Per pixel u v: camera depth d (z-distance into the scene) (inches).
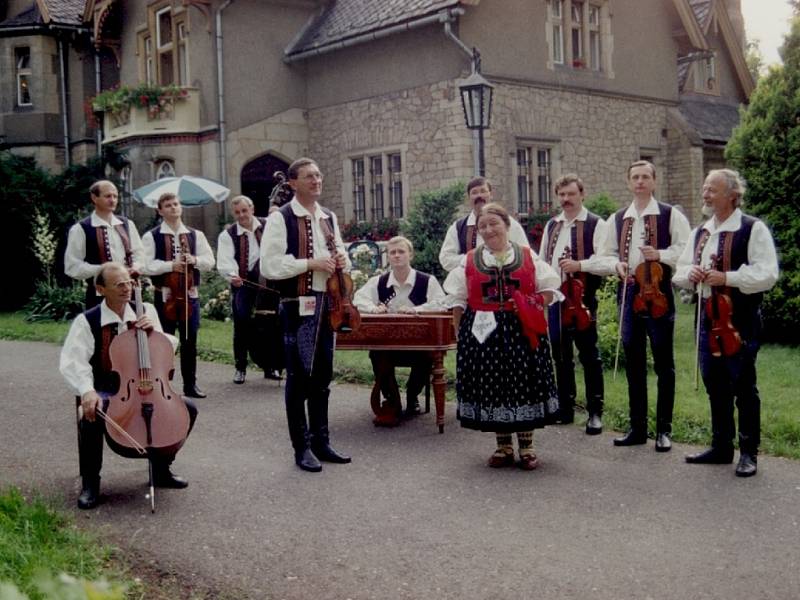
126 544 168.9
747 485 200.2
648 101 713.6
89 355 190.9
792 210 385.1
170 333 316.5
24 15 836.6
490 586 147.8
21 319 588.7
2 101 815.7
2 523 168.6
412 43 616.1
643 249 232.5
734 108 850.8
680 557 158.2
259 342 335.3
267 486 206.1
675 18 729.0
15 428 270.7
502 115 607.8
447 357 370.0
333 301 219.5
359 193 671.1
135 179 685.3
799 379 309.7
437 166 605.0
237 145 668.7
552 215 595.2
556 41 652.7
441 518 181.8
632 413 239.5
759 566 153.6
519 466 219.6
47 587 65.9
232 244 342.3
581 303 253.8
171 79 719.7
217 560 161.2
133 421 184.5
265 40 680.4
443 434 255.4
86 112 784.3
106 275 189.3
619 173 689.6
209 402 306.2
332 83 677.9
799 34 392.2
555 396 219.9
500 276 214.7
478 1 568.1
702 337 215.0
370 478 211.6
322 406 226.5
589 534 170.9
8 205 641.6
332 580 151.8
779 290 386.0
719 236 211.3
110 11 756.0
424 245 514.0
